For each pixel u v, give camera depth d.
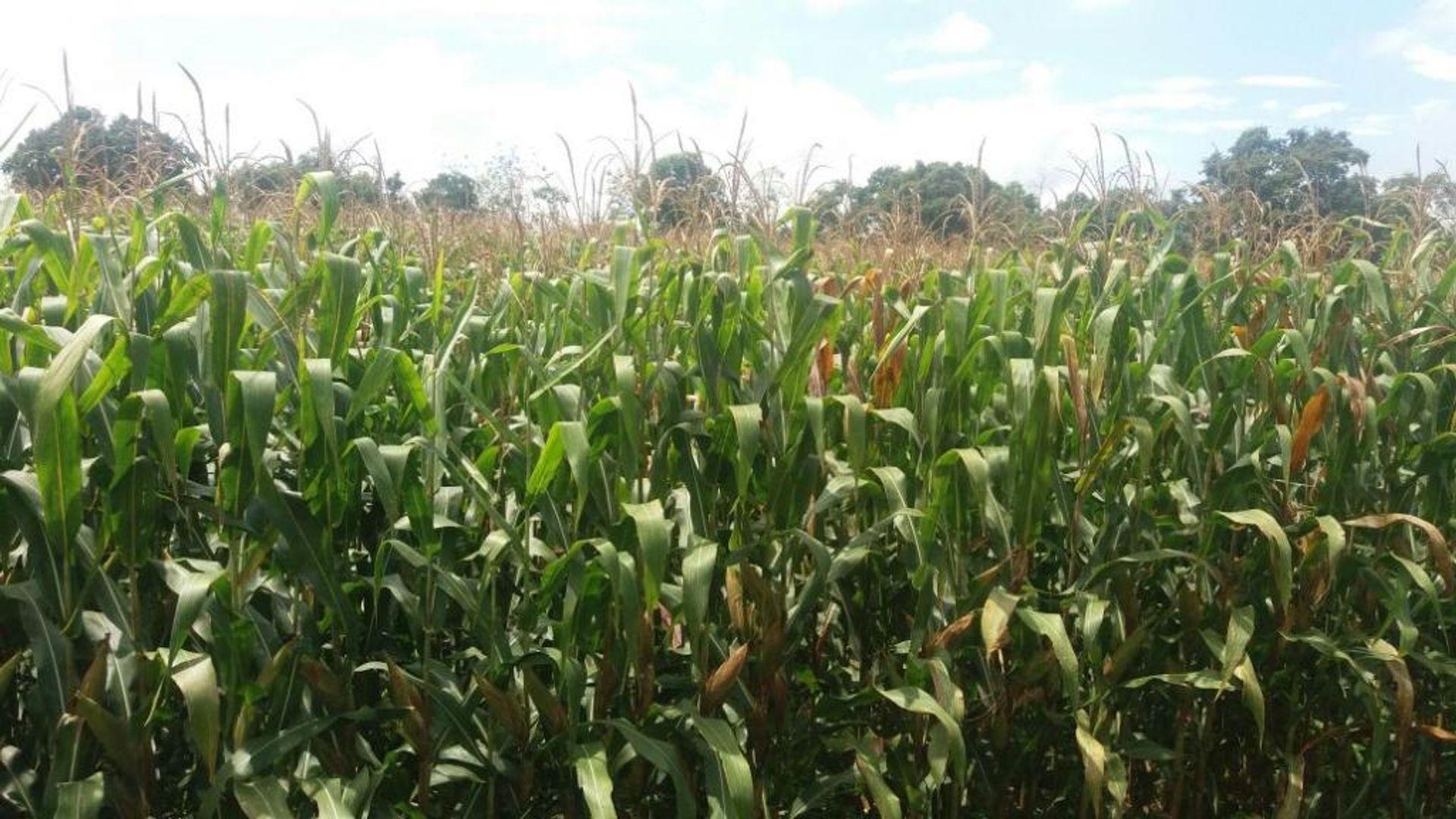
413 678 3.16
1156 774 4.51
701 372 3.78
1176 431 4.48
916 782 3.65
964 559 3.87
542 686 3.18
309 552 3.04
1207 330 4.61
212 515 2.98
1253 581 4.06
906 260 6.67
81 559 2.90
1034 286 5.62
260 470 2.91
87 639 2.94
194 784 3.18
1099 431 4.11
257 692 2.96
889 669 3.74
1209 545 3.87
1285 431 3.91
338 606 3.09
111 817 3.21
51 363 2.75
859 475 3.59
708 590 3.17
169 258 3.85
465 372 4.33
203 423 3.57
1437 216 6.83
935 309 4.28
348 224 7.88
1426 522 4.04
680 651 3.72
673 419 3.65
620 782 3.44
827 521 4.23
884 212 7.81
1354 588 4.33
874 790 3.38
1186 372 4.65
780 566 3.69
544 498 3.38
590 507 3.45
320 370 2.99
